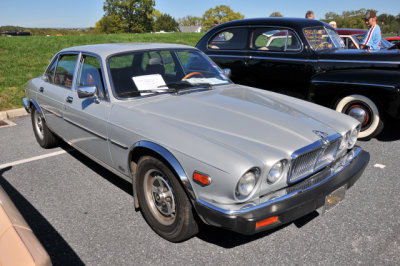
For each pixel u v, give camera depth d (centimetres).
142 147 282
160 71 375
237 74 642
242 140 253
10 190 385
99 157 360
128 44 402
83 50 393
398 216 316
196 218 264
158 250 276
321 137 270
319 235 291
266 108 315
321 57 548
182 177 247
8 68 1094
